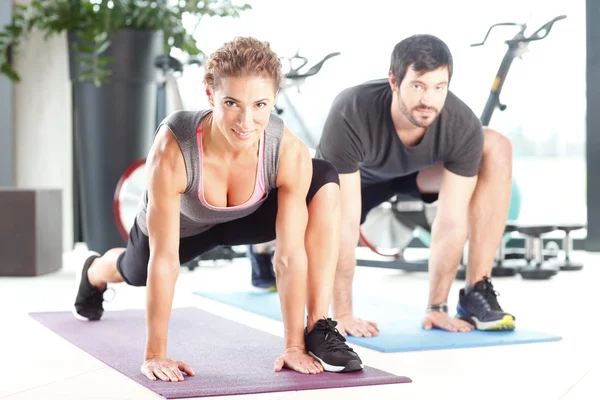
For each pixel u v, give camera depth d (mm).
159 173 2303
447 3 6062
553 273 4832
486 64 5977
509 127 6102
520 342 2924
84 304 3346
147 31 5422
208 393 2172
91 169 5484
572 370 2494
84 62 5250
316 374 2387
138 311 3646
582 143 6055
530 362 2607
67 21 5387
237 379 2322
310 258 2529
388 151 3078
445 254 3197
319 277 2521
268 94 2129
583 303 3891
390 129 3023
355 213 3082
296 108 5043
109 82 5418
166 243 2342
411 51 2840
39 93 5969
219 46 2168
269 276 4250
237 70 2088
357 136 3020
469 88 6023
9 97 5707
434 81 2826
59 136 6227
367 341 2910
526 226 4898
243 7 5648
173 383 2275
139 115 5484
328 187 2520
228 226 2752
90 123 5465
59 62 6176
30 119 5887
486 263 3238
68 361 2635
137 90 5473
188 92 5914
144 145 5539
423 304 3936
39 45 5938
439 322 3172
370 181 3463
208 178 2346
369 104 3012
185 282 4777
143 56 5430
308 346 2475
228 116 2129
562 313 3596
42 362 2619
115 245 5477
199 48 5930
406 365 2564
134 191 5023
